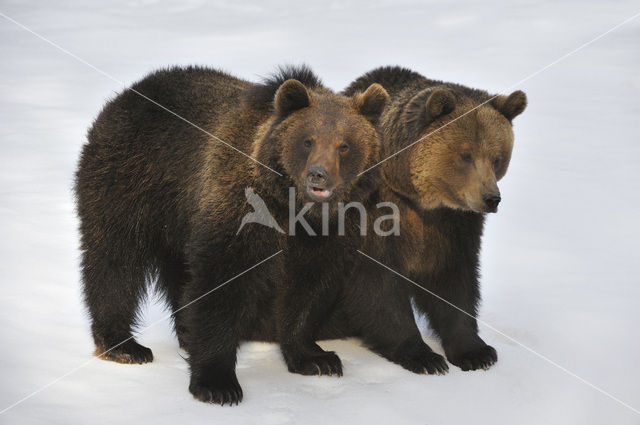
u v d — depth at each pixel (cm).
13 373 836
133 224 916
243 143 830
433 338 1023
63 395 793
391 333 931
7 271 1146
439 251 952
